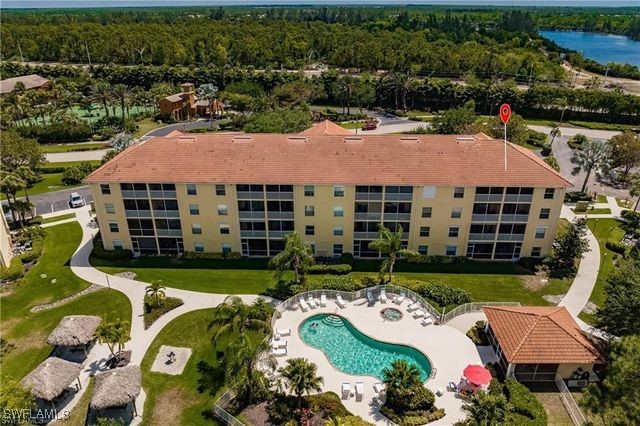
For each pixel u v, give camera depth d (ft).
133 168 172.45
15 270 170.19
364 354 133.18
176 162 174.19
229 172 170.09
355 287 160.66
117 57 589.73
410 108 437.58
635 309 121.19
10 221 214.28
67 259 182.50
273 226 178.09
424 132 303.07
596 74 590.14
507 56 536.01
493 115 419.95
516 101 413.59
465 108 319.27
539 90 407.64
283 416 111.65
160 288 160.76
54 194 247.09
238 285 165.48
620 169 279.08
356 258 181.88
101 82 410.31
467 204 169.99
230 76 476.13
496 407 104.88
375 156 174.40
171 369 128.47
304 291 157.69
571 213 222.07
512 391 116.06
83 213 222.89
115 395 110.63
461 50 557.33
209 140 183.42
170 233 180.34
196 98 435.12
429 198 169.27
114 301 156.97
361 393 116.98
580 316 149.48
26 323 146.72
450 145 178.19
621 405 106.11
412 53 552.41
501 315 134.00
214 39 627.05
